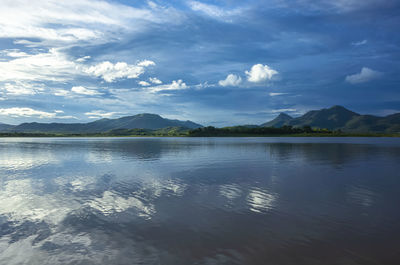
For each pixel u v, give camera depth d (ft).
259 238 42.91
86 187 81.25
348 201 64.44
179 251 38.63
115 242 41.88
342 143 393.50
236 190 76.28
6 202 64.95
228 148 271.28
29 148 284.61
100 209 58.80
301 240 42.11
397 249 38.81
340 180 91.20
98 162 147.43
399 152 214.48
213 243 41.22
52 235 44.93
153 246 40.34
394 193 72.23
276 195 70.33
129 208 59.36
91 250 39.37
